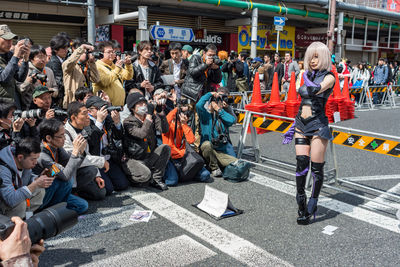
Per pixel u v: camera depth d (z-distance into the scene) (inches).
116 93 213.9
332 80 137.5
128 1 516.4
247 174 193.9
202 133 208.7
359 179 202.5
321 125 139.6
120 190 177.9
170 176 184.2
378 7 815.7
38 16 465.4
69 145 154.9
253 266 112.4
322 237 132.3
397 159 245.8
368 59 1064.8
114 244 124.8
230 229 137.4
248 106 329.4
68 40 198.7
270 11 626.8
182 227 138.4
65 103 195.2
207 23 655.1
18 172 118.6
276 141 295.0
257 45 733.9
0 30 153.1
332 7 619.8
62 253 118.6
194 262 114.0
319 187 143.6
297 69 445.4
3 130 121.6
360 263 115.0
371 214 154.2
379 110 504.1
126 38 581.3
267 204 162.7
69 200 146.4
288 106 360.2
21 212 117.6
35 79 166.9
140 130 173.6
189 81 224.8
